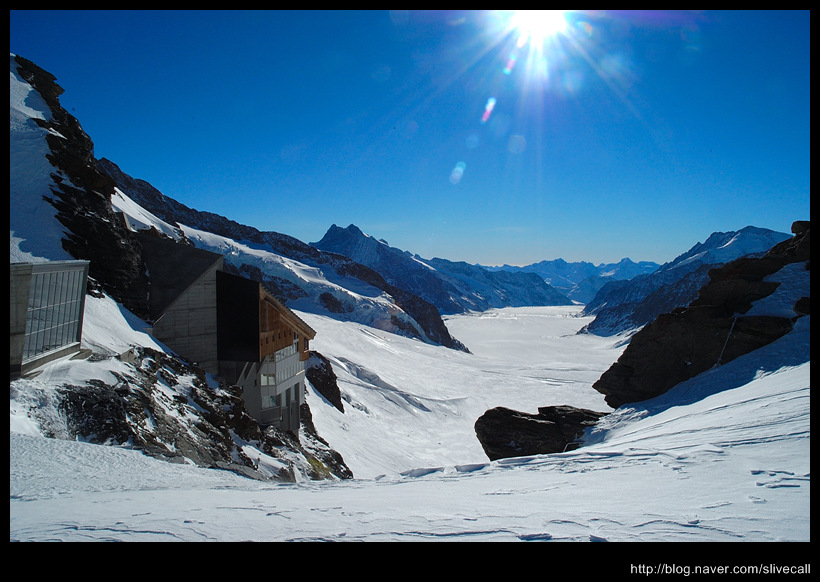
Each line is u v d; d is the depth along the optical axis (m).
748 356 26.23
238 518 7.11
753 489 8.36
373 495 9.76
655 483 9.62
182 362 29.03
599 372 111.75
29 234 28.75
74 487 10.65
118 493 10.05
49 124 38.66
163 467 14.30
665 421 22.36
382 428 61.34
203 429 22.78
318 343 95.31
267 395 35.31
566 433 28.59
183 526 6.57
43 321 19.45
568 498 8.54
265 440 28.75
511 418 30.75
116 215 35.53
